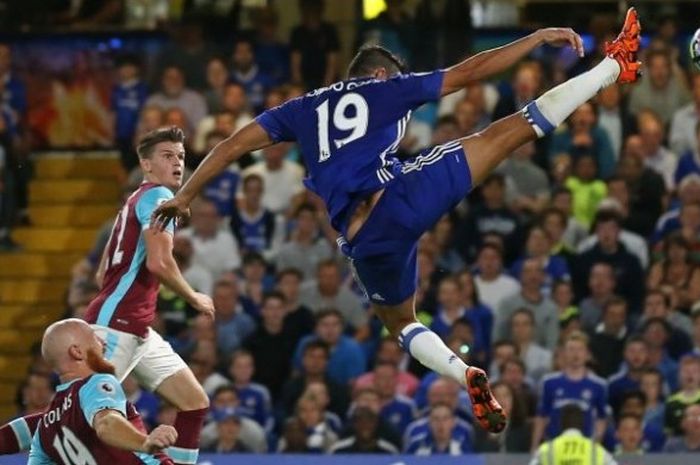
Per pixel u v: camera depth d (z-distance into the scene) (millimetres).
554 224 30484
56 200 35625
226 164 16625
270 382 28984
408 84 16453
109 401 16500
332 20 34969
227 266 31047
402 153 32094
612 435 27188
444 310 28984
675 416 27078
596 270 29781
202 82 34219
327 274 29812
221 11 35219
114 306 19234
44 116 35688
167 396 19734
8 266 35156
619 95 32938
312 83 34375
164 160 19453
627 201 31422
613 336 28688
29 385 29438
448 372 16500
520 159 31828
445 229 30781
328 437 27203
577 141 32219
